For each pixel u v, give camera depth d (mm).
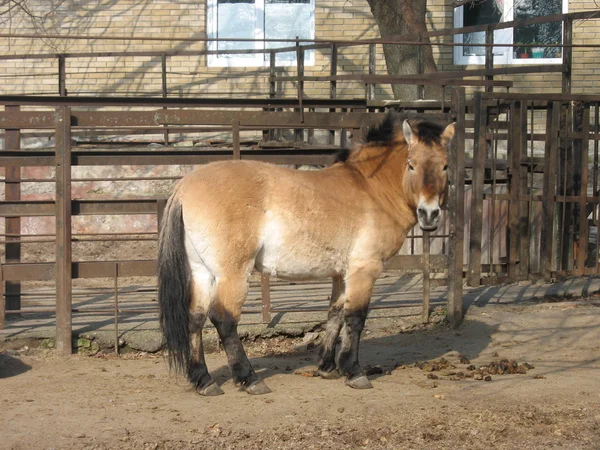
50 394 5973
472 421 5312
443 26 13531
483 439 5043
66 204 7336
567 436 5109
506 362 6852
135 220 11805
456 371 6742
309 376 6582
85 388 6176
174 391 6094
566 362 6957
